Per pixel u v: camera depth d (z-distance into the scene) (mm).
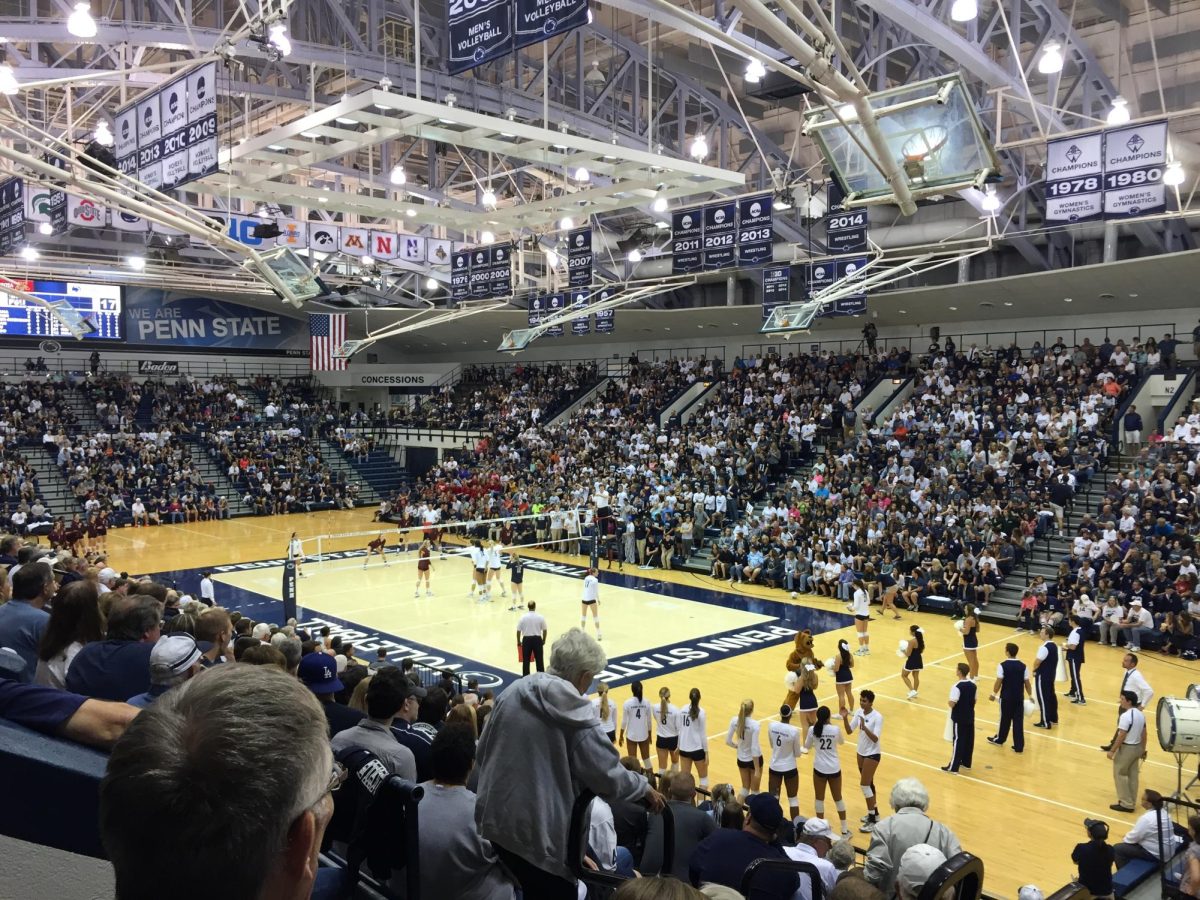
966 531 26219
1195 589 21375
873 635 23062
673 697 18172
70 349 48406
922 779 14242
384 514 43156
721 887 3064
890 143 11883
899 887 4848
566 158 17797
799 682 15117
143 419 48656
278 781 1189
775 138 35250
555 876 3156
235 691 1292
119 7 25406
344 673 9164
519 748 3184
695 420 40406
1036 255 31516
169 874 1146
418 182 39719
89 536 34406
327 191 20953
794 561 28328
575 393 48719
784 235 33688
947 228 32531
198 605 10453
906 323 40250
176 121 16047
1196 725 9297
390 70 23875
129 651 4199
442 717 8531
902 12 19359
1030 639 22531
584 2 11445
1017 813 12992
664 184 19672
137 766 1171
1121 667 20297
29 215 26922
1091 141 20516
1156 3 25250
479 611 25438
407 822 2352
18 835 1508
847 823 12781
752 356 45031
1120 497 25656
